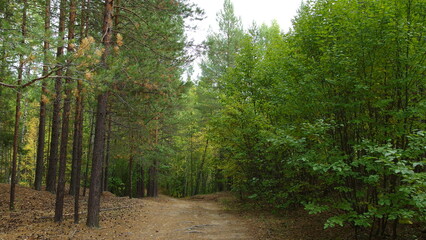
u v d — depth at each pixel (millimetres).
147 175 26672
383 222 6445
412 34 6012
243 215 12844
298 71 8531
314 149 7387
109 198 18000
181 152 27031
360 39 6453
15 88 5473
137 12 11023
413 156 5488
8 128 19766
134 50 10352
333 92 7324
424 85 6219
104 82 7621
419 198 4898
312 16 8578
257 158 11914
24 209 11695
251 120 11672
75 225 9312
